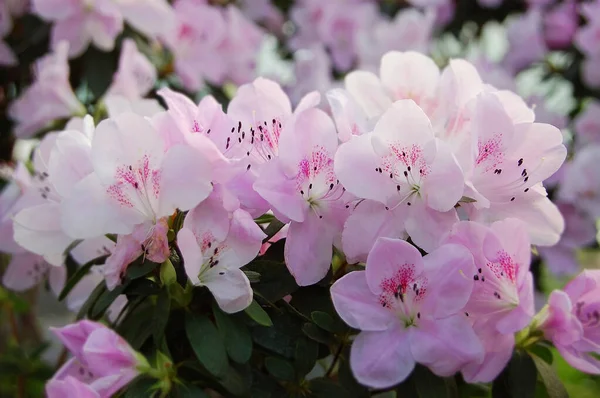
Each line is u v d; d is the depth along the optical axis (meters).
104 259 0.68
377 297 0.63
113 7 0.89
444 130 0.67
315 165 0.64
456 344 0.61
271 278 0.64
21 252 0.78
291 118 0.64
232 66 1.09
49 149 0.71
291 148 0.63
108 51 0.92
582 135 1.15
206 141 0.61
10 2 1.00
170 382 0.63
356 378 0.62
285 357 0.64
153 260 0.62
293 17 1.30
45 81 0.88
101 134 0.62
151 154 0.62
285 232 0.67
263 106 0.67
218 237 0.63
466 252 0.62
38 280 0.80
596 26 1.18
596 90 1.25
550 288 1.31
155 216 0.63
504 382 0.65
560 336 0.64
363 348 0.62
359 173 0.63
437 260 0.62
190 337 0.62
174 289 0.63
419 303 0.62
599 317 0.64
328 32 1.25
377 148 0.64
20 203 0.72
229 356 0.63
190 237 0.61
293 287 0.64
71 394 0.61
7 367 0.88
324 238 0.64
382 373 0.62
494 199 0.65
